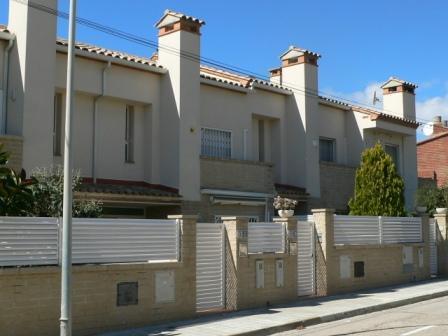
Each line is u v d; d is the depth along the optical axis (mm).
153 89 19438
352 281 17547
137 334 10906
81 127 18000
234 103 22094
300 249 16250
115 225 11383
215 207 19844
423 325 12102
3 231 9742
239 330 11328
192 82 19453
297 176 24000
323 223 16703
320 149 26125
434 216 22531
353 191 25938
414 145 29391
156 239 12070
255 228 14508
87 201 13469
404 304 15836
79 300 10648
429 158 39969
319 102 25469
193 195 19094
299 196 23141
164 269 12086
